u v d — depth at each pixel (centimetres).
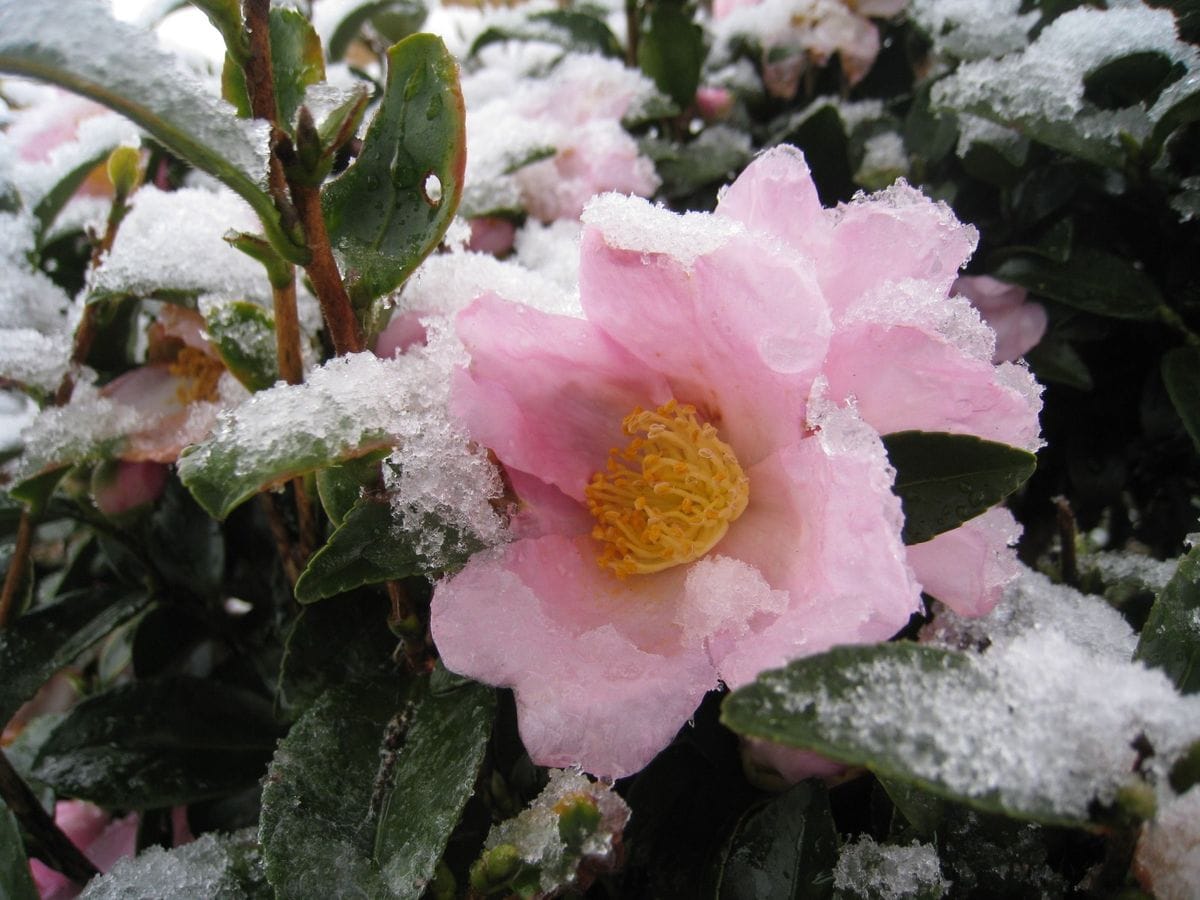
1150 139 19
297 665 17
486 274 18
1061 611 17
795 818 15
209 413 19
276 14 14
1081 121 20
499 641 13
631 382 15
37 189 22
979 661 11
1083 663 12
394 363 15
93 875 19
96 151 22
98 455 19
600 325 14
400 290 17
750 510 15
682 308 14
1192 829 11
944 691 11
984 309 22
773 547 15
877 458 12
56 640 20
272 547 24
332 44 30
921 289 13
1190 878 11
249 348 16
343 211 14
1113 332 23
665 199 26
